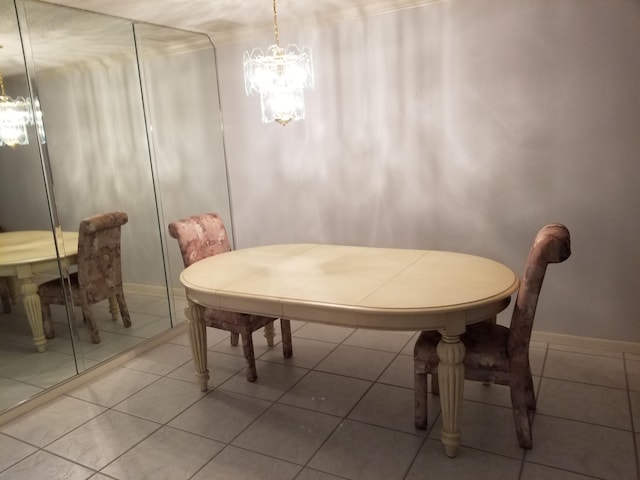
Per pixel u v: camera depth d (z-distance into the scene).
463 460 2.04
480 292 2.02
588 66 2.70
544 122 2.86
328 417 2.42
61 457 2.21
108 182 3.28
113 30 3.24
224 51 3.84
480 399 2.49
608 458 2.00
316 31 3.44
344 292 2.14
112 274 3.29
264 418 2.44
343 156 3.53
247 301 2.26
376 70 3.29
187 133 4.10
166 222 4.23
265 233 4.02
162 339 3.54
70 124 2.99
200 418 2.47
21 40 2.71
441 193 3.24
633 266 2.80
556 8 2.72
